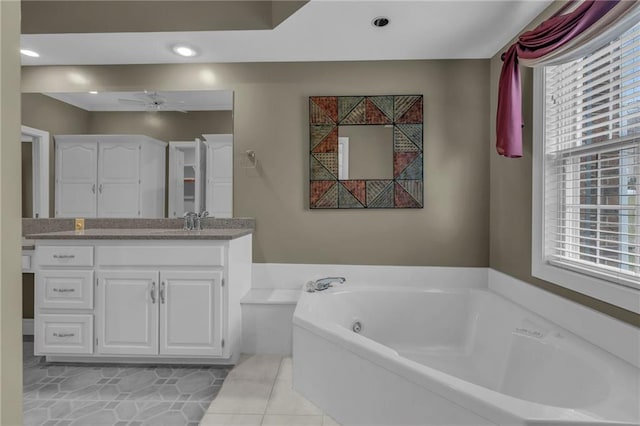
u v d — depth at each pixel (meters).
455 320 2.50
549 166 2.03
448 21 2.22
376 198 2.81
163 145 2.88
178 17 2.37
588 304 1.68
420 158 2.79
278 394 2.00
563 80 1.90
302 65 2.84
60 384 2.14
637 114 1.43
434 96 2.79
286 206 2.87
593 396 1.33
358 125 2.81
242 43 2.53
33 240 2.63
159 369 2.32
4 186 0.44
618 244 1.58
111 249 2.29
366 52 2.67
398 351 2.46
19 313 0.47
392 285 2.79
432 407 1.27
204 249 2.28
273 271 2.87
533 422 1.03
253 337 2.54
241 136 2.87
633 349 1.40
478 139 2.77
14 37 0.46
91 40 2.48
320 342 1.82
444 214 2.80
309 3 2.05
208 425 1.75
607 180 1.64
